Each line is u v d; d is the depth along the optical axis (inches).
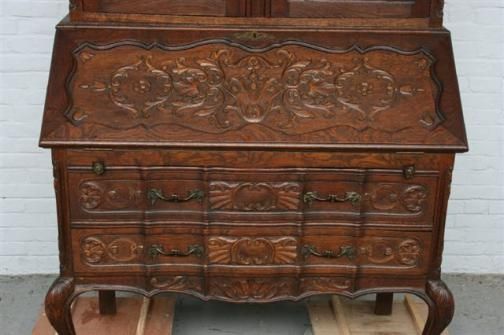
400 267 104.2
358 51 99.5
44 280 142.9
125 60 98.7
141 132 96.7
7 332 126.1
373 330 123.0
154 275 104.7
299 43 99.2
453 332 128.8
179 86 98.6
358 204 101.0
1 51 130.6
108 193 99.7
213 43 98.9
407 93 99.2
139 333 117.6
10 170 137.6
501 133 138.6
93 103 97.6
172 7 99.2
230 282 105.3
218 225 101.8
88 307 127.0
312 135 97.3
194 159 98.0
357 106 98.6
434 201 100.7
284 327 128.1
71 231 101.4
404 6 100.0
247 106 98.3
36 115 134.9
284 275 104.7
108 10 99.2
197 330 126.6
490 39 133.3
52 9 129.4
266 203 100.8
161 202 100.9
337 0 99.5
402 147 96.7
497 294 141.2
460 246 146.3
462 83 135.9
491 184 141.9
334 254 103.4
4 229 141.3
